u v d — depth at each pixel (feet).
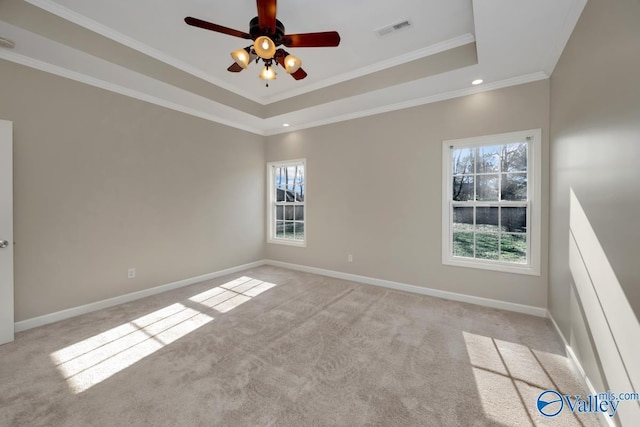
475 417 4.93
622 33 4.17
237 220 15.12
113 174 10.16
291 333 8.05
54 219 8.79
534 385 5.79
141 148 10.94
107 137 9.96
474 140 10.19
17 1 6.74
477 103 10.13
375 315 9.33
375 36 8.50
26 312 8.25
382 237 12.50
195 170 12.96
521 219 9.74
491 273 10.06
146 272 11.18
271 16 6.05
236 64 7.63
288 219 16.30
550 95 8.75
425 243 11.40
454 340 7.63
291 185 16.16
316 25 7.93
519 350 7.12
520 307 9.53
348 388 5.68
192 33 8.46
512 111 9.48
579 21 5.98
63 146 8.95
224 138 14.32
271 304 10.33
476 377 6.05
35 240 8.42
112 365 6.42
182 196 12.44
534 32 6.89
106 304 9.95
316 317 9.17
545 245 9.02
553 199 8.33
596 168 5.14
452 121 10.64
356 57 9.75
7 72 7.86
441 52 9.04
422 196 11.42
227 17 7.73
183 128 12.41
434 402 5.29
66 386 5.68
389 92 10.59
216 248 14.03
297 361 6.64
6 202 7.52
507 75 9.17
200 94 11.10
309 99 12.34
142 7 7.29
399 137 11.91
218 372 6.19
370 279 12.89
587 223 5.58
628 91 3.98
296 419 4.86
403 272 11.97
